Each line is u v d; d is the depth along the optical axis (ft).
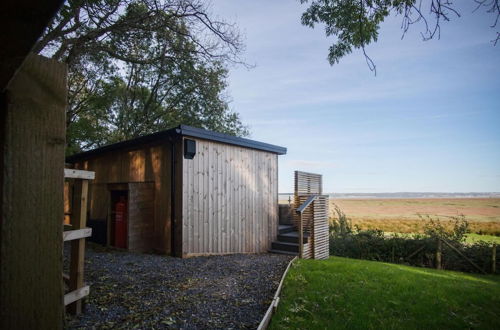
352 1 14.26
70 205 30.78
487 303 15.28
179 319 10.53
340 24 15.24
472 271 32.37
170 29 27.58
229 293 13.66
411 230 50.60
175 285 14.44
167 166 23.06
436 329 11.57
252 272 17.90
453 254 33.42
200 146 23.32
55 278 2.64
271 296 13.52
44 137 2.64
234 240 25.80
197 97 51.47
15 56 2.04
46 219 2.61
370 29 14.52
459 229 37.42
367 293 15.10
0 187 2.37
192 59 32.37
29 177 2.53
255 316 11.14
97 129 49.44
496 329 11.98
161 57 31.78
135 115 52.90
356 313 12.50
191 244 22.03
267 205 29.99
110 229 24.53
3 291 2.36
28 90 2.57
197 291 13.71
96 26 25.11
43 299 2.57
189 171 22.29
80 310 10.41
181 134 21.40
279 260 22.41
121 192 25.70
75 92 41.81
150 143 24.53
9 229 2.40
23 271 2.46
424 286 17.44
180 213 21.66
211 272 17.38
